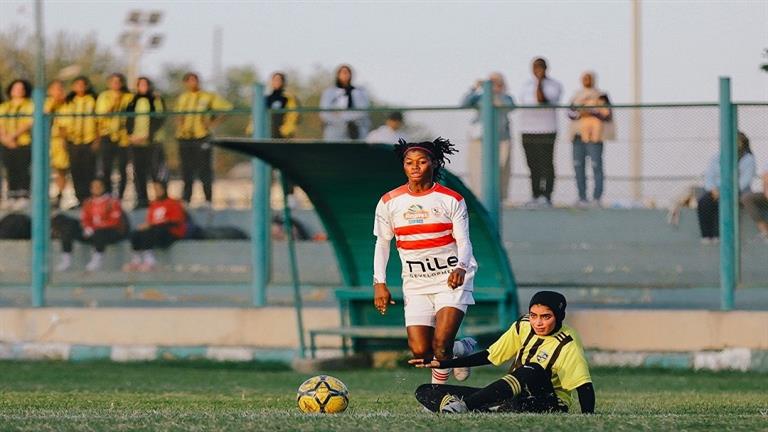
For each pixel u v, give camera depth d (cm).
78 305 7019
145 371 6391
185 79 7338
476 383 5750
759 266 6275
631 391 5434
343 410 3619
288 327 6712
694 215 6312
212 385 5666
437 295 3919
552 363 3469
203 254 6788
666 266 6372
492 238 6050
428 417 3172
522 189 6391
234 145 5806
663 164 6281
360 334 6247
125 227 6850
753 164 6225
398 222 3922
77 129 6838
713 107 6219
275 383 5772
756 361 6256
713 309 6378
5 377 6084
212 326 6788
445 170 5722
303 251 6731
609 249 6397
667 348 6375
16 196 6969
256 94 6588
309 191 6219
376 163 5894
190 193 6762
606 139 6300
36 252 6956
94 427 3047
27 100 7281
